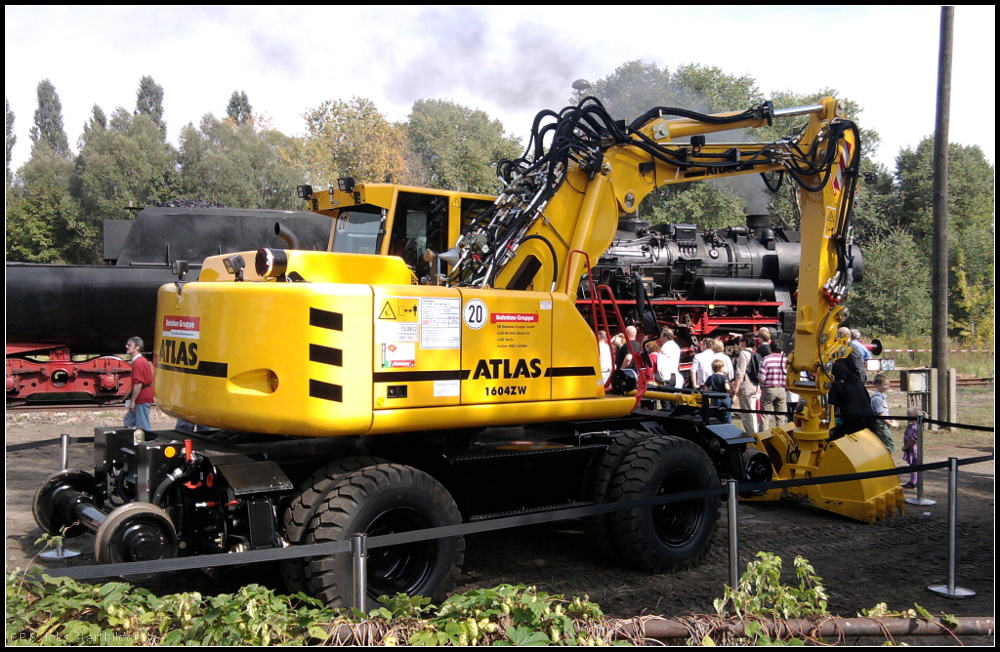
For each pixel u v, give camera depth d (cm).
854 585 564
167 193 3450
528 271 629
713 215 2986
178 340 519
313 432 455
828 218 735
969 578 580
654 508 583
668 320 1852
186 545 475
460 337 507
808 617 396
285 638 339
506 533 701
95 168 3434
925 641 431
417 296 488
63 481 573
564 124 633
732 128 718
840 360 821
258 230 1314
